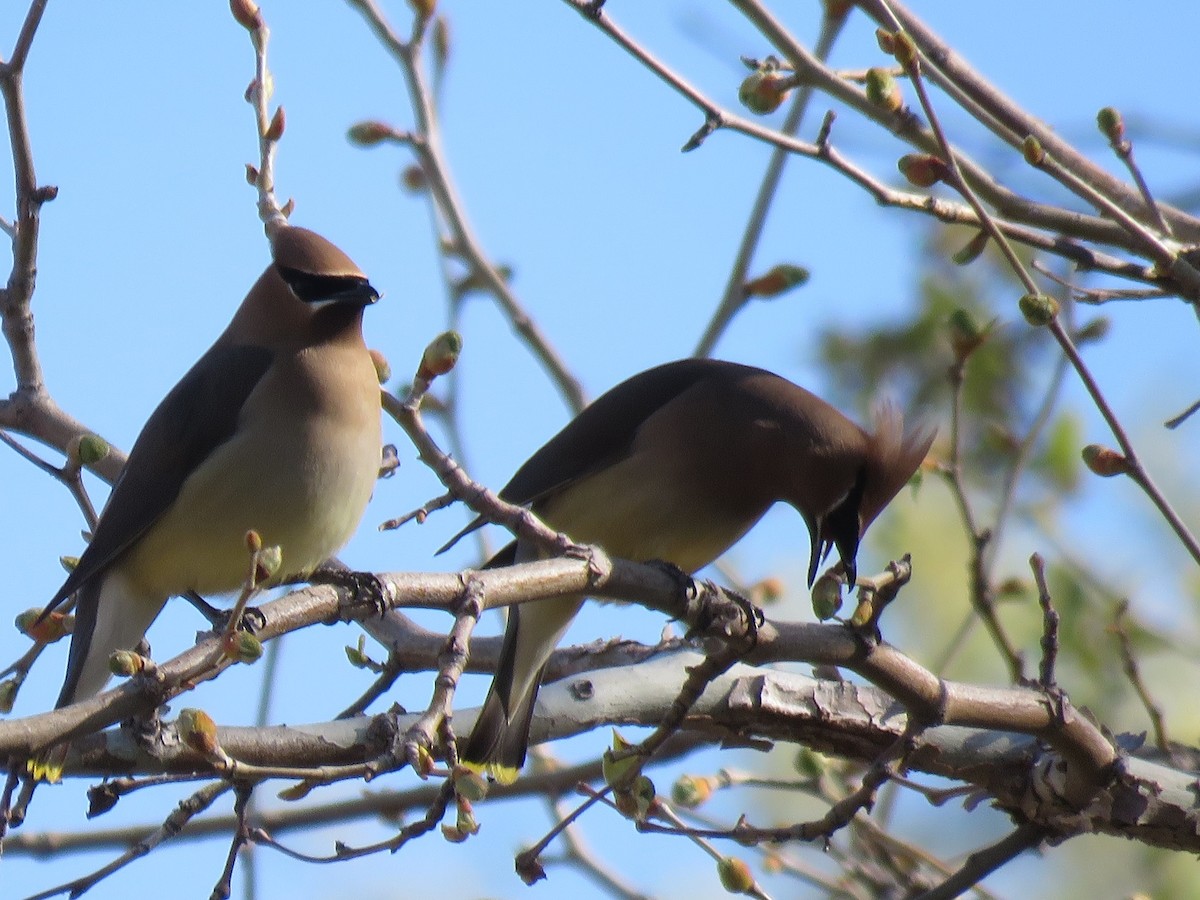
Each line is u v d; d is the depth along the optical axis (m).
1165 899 13.02
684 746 10.95
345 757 9.00
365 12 11.91
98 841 10.41
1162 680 12.55
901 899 10.51
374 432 10.61
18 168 10.08
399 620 10.50
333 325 10.52
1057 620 9.30
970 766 9.82
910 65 8.85
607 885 10.56
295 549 10.45
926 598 13.09
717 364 11.83
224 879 7.45
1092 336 10.98
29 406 11.11
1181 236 10.48
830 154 9.40
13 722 7.06
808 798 13.11
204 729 7.31
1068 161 10.45
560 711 10.06
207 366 10.66
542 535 8.57
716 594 8.84
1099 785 9.48
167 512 10.43
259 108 10.66
